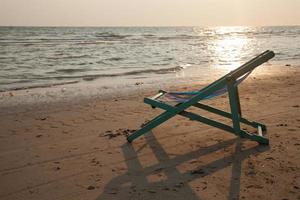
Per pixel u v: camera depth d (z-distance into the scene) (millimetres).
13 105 8492
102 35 66875
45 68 17188
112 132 5816
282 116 6426
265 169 4023
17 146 5250
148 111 7422
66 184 3873
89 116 7125
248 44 38875
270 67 16391
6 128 6301
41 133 5930
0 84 12172
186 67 17453
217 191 3549
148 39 51656
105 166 4340
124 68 17250
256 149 4672
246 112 6828
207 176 3922
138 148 4969
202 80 12836
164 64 19000
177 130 5762
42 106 8328
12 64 18719
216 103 7832
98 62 20141
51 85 11992
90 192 3646
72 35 65250
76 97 9523
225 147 4832
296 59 20719
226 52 27219
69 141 5418
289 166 4074
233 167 4133
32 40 44438
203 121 4766
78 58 22484
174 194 3516
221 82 4469
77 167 4344
